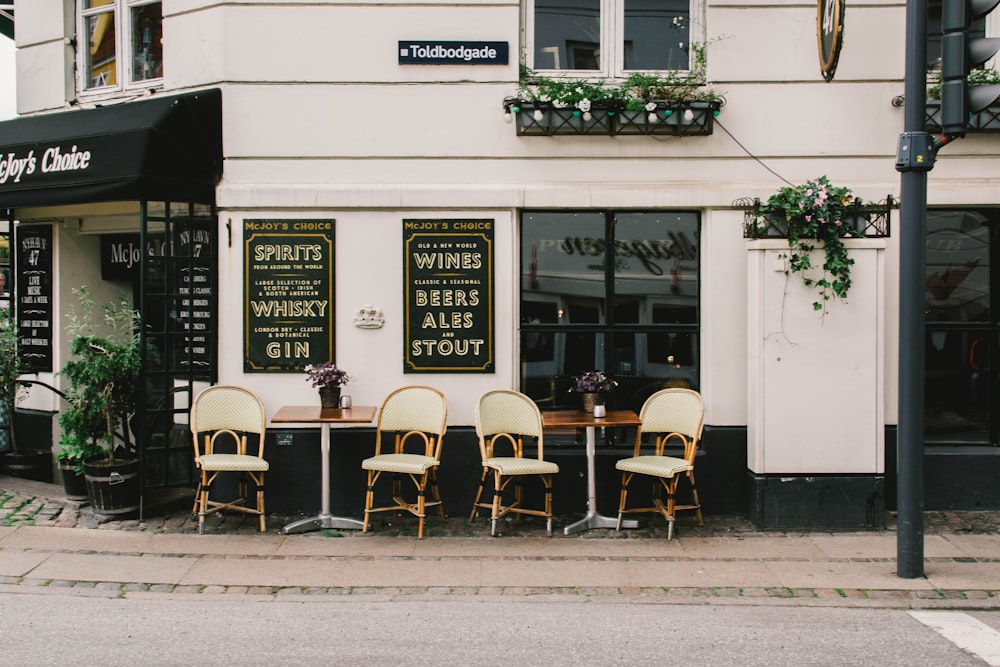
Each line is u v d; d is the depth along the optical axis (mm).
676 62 7699
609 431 7594
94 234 8953
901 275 5699
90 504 7430
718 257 7363
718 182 7406
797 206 6824
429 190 7367
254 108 7453
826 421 6934
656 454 7168
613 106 7273
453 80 7438
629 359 7582
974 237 7605
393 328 7422
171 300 7395
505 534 6855
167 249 7348
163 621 4984
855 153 7406
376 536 6785
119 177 6992
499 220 7398
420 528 6730
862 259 6891
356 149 7457
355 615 5121
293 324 7398
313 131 7457
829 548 6480
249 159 7461
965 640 4734
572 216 7555
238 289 7406
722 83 7414
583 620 5055
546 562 6160
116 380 7129
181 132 7102
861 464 6938
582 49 7699
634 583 5723
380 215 7398
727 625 4973
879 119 7398
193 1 7621
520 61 7551
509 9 7418
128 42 8461
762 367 6949
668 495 6855
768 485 6957
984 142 7402
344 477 7406
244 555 6281
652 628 4922
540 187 7367
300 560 6184
